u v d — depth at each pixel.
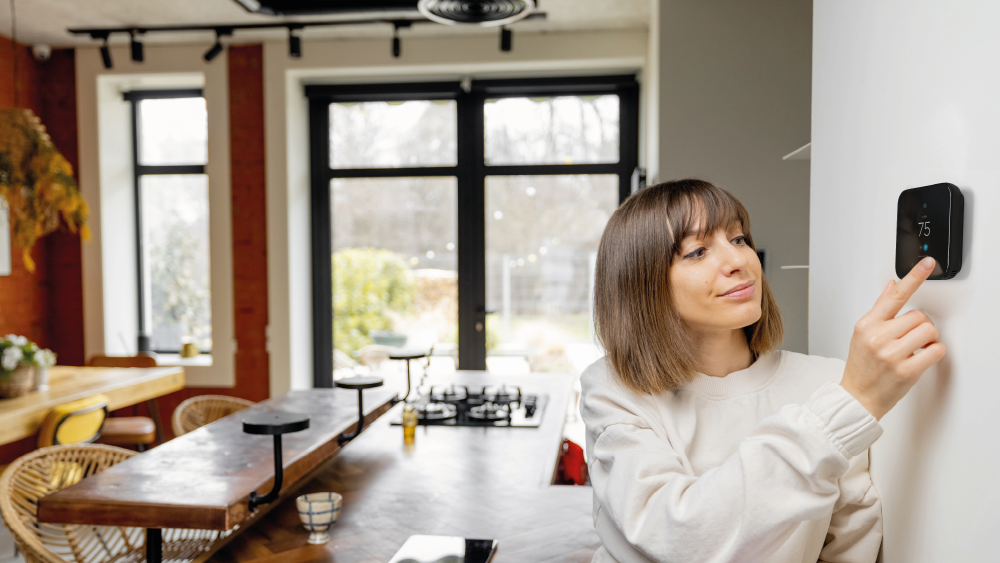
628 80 4.66
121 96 5.06
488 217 5.00
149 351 4.95
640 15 4.22
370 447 2.27
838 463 0.63
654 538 0.71
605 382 0.91
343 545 1.51
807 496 0.64
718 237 0.82
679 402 0.89
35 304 4.89
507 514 1.67
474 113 4.92
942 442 0.67
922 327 0.63
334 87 4.86
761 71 3.31
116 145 5.02
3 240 4.58
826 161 0.99
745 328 0.94
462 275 5.02
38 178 3.22
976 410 0.60
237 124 4.77
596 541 1.50
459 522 1.62
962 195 0.62
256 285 4.80
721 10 3.33
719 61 3.33
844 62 0.92
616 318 0.88
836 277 0.95
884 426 0.82
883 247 0.79
